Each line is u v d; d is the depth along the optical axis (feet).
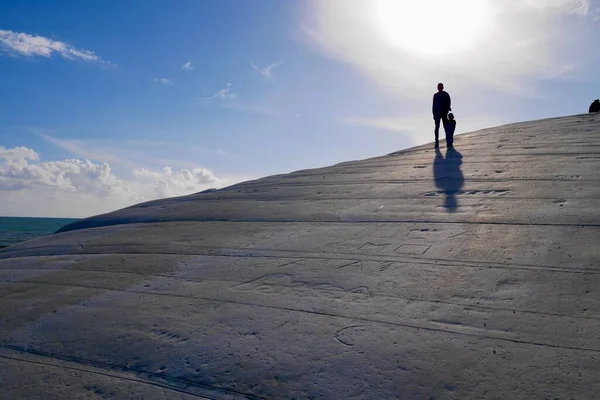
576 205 21.54
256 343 13.07
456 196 25.57
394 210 24.43
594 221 19.26
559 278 15.01
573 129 44.50
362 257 18.52
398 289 15.43
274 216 26.40
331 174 37.88
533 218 20.49
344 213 25.05
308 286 16.43
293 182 36.27
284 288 16.51
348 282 16.35
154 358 12.99
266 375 11.65
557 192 23.90
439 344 12.16
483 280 15.42
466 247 18.28
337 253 19.26
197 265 20.06
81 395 11.72
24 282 20.88
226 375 11.85
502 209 22.27
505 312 13.41
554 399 9.88
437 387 10.57
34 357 13.78
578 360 11.02
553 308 13.35
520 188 25.52
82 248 25.68
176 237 24.85
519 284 14.90
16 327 15.85
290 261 19.04
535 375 10.66
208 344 13.32
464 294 14.66
